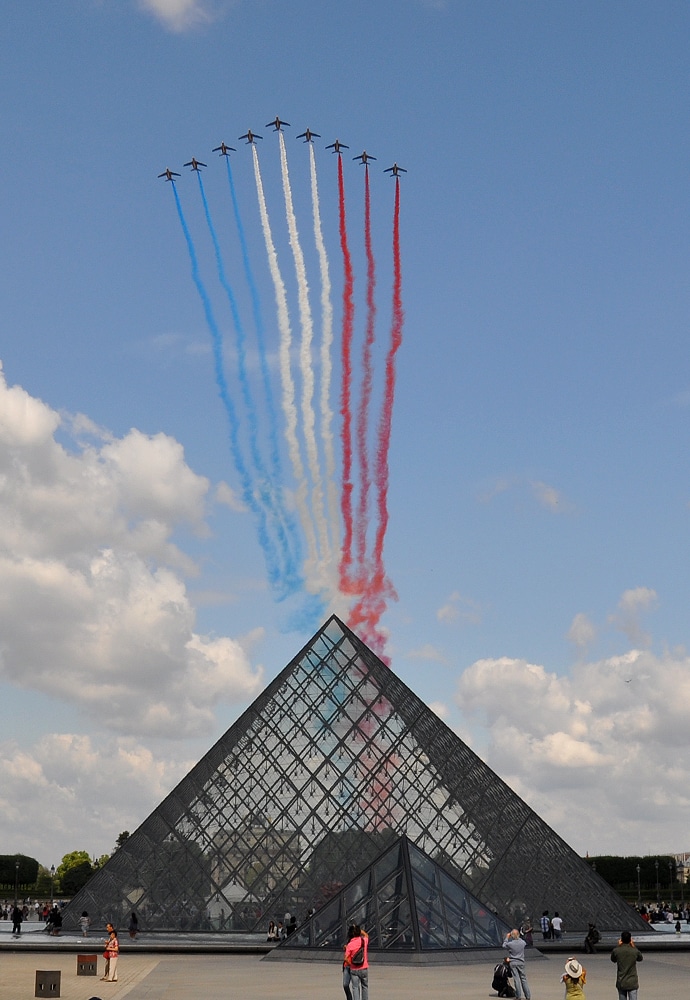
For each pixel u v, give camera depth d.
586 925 97.31
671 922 145.50
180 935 95.44
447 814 100.50
